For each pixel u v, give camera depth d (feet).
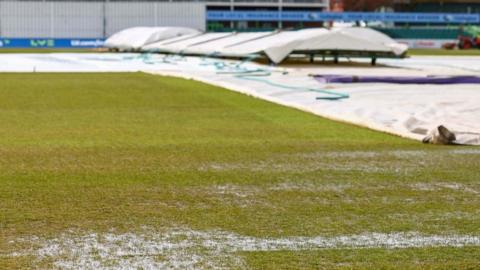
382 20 275.39
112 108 52.49
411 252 18.99
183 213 22.75
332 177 28.53
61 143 36.50
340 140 38.17
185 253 18.81
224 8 274.16
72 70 100.73
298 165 31.01
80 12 227.61
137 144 36.37
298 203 24.18
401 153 34.22
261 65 113.91
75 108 52.39
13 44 225.15
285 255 18.67
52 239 19.86
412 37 262.06
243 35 139.03
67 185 26.58
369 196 25.31
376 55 117.80
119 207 23.40
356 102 57.41
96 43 228.43
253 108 52.80
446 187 26.84
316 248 19.27
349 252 18.95
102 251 18.92
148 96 61.21
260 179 28.04
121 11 229.86
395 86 73.15
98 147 35.32
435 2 337.52
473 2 336.49
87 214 22.47
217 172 29.35
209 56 140.87
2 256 18.40
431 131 38.81
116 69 104.17
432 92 66.85
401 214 22.84
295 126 43.55
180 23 233.76
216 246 19.42
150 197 24.84
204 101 57.41
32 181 27.25
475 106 54.75
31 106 53.36
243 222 21.76
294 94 63.93
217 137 38.93
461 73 95.86
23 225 21.16
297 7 280.92
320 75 84.53
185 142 37.11
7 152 33.73
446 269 17.67
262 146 36.01
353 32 135.33
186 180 27.73
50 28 226.58
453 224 21.70
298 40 114.21
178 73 89.56
